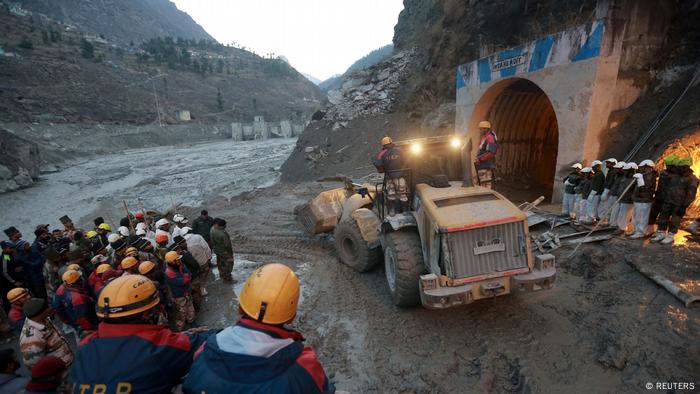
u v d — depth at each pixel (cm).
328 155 2145
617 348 420
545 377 406
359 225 688
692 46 924
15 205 1988
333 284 688
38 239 752
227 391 164
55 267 635
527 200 1164
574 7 1384
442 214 482
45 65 8444
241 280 754
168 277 547
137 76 11862
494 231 472
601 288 543
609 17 844
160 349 198
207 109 11862
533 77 1025
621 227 675
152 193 2130
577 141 929
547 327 488
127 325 201
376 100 2345
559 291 563
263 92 16012
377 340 508
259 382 164
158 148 5788
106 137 5678
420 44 2555
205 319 609
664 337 421
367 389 424
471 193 529
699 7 928
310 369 178
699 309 450
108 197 2086
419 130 1914
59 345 409
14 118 5606
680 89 897
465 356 459
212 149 5175
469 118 1294
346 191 919
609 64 876
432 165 602
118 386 181
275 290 179
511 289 470
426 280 464
